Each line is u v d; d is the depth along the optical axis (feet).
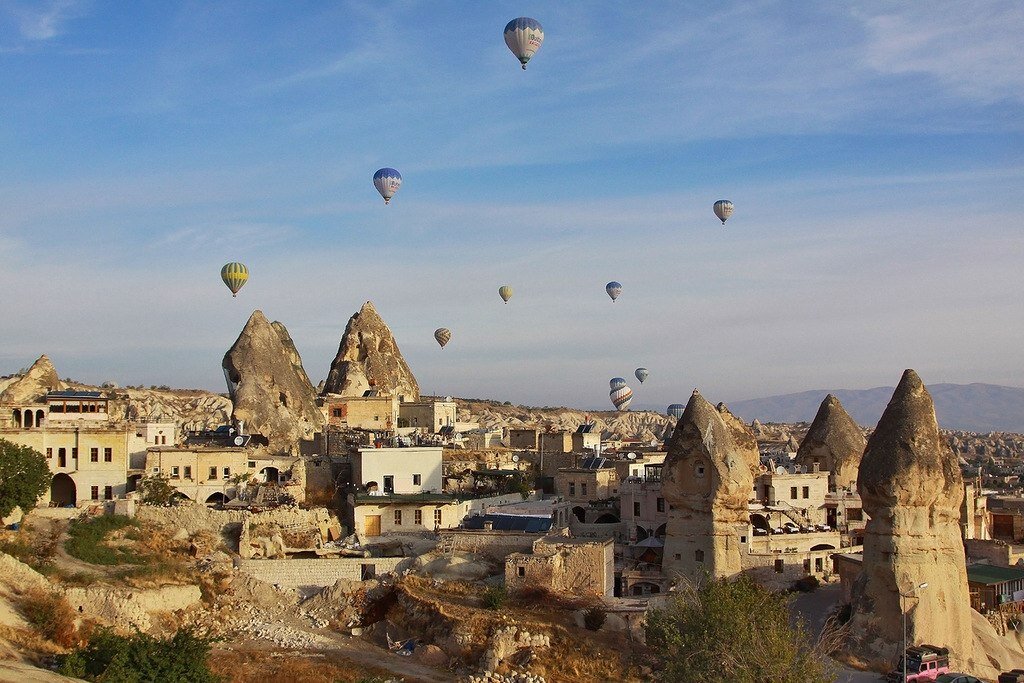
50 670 196.13
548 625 243.60
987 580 307.37
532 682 217.77
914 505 270.05
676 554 306.35
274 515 305.94
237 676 218.18
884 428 278.87
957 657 260.83
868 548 275.18
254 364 441.68
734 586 241.76
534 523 303.89
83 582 248.93
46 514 295.69
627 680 229.45
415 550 300.81
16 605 228.02
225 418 631.15
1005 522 406.41
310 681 217.15
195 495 337.31
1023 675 235.20
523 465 421.18
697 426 307.78
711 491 302.25
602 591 267.80
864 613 270.87
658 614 239.91
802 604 297.12
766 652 209.56
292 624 259.80
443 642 240.94
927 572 266.98
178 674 196.65
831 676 217.56
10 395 413.18
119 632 232.12
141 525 295.48
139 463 348.18
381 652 242.78
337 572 281.33
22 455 286.05
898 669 236.84
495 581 273.95
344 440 406.62
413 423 517.96
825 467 367.04
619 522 357.20
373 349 574.56
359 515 320.09
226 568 276.21
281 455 373.20
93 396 352.08
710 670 209.56
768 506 340.18
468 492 371.97
